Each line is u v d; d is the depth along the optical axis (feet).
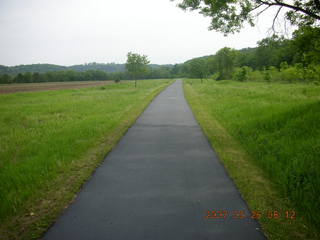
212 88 100.37
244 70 168.66
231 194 12.46
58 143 22.61
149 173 15.29
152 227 9.62
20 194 12.70
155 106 48.60
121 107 47.83
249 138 22.74
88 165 16.83
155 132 26.55
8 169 16.76
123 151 19.93
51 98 79.66
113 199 12.01
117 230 9.45
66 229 9.59
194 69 199.21
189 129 27.91
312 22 22.82
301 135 19.75
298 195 11.87
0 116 41.57
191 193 12.57
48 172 15.65
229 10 23.47
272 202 11.67
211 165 16.60
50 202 11.85
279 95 53.16
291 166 15.07
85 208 11.19
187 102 55.36
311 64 26.09
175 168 16.10
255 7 22.68
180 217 10.34
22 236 9.22
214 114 37.40
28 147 21.97
